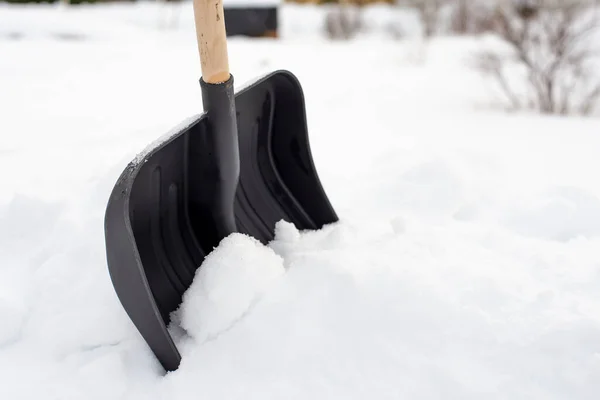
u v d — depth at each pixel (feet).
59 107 7.84
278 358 2.54
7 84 9.37
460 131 6.97
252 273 2.74
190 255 3.01
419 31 29.99
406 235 3.21
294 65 13.73
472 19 28.48
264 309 2.67
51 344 2.71
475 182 4.26
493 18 10.51
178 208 2.96
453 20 29.35
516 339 2.54
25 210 3.46
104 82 9.91
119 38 17.54
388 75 13.35
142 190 2.66
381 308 2.64
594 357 2.45
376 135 6.45
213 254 2.85
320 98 9.52
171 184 2.82
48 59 12.42
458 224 3.69
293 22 32.53
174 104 8.21
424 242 3.11
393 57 16.63
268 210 3.42
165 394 2.49
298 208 3.53
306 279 2.77
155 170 2.66
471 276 2.82
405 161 4.75
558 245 3.38
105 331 2.73
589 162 5.36
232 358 2.57
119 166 3.56
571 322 2.56
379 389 2.43
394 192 4.11
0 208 3.61
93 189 3.57
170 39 18.58
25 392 2.50
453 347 2.54
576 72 9.71
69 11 21.16
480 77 12.91
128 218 2.36
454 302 2.66
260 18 22.91
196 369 2.56
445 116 8.21
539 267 3.06
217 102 2.59
